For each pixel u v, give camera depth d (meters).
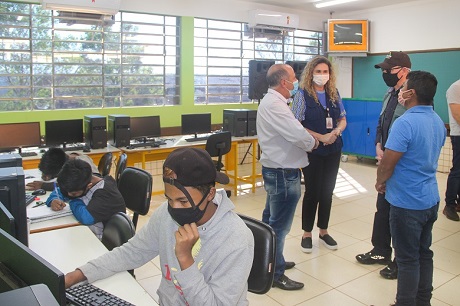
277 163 2.64
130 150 4.81
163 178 1.17
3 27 5.02
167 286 1.38
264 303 2.62
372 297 2.68
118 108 5.91
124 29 5.90
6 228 1.27
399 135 2.07
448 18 6.55
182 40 6.38
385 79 2.85
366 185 5.79
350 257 3.31
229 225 1.22
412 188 2.08
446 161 6.52
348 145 7.38
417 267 2.16
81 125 4.92
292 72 2.66
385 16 7.39
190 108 6.59
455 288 2.78
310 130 2.98
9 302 0.67
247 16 7.00
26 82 5.27
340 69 8.10
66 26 5.43
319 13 8.01
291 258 3.29
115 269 1.47
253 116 5.64
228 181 1.30
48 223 2.26
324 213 3.42
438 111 6.72
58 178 2.23
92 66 5.71
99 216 2.22
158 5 6.07
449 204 4.24
